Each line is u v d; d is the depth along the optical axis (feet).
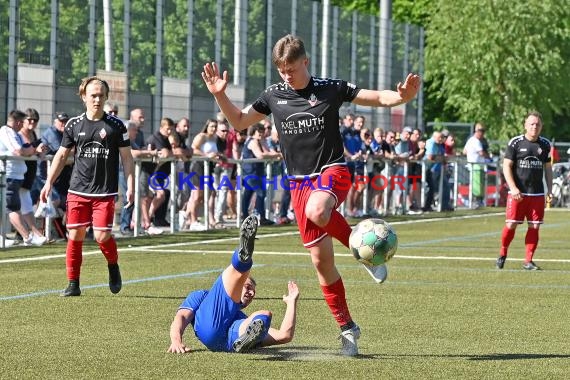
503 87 206.49
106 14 97.35
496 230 107.65
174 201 93.56
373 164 122.72
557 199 163.12
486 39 202.69
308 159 38.24
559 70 205.98
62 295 52.95
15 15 88.22
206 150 98.63
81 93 54.24
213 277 61.77
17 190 79.30
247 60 116.57
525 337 42.06
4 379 32.60
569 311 49.67
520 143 69.72
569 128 268.82
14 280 59.21
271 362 35.65
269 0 120.16
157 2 103.71
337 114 38.42
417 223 115.65
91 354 36.88
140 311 47.93
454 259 76.07
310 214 36.78
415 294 55.42
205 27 110.11
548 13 201.05
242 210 103.71
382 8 151.43
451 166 146.61
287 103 38.32
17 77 88.74
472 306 51.11
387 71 147.84
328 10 132.87
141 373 33.53
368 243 36.81
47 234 81.66
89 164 52.95
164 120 93.25
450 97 211.82
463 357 37.22
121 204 90.33
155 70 103.71
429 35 212.02
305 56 38.17
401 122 148.66
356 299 53.26
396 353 38.06
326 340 40.83
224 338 37.14
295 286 38.78
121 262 69.92
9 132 78.84
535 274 66.64
